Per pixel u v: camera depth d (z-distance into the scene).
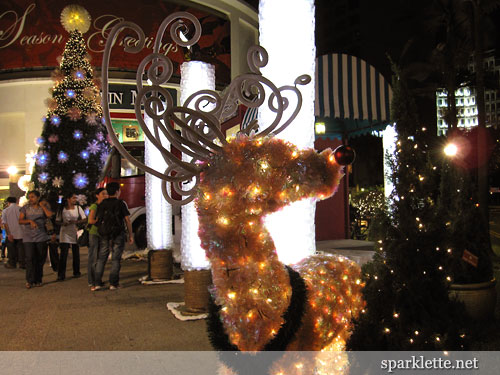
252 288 1.94
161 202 8.12
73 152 15.70
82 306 6.28
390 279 2.57
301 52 3.22
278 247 3.09
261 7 3.30
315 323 2.08
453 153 5.03
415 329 2.43
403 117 2.95
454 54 15.27
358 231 12.23
